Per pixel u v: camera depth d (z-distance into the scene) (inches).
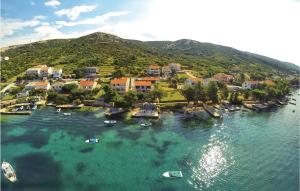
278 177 2647.6
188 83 6732.3
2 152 3159.5
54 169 2746.1
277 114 5354.3
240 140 3686.0
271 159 3065.9
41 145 3398.1
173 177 2598.4
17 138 3654.0
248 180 2578.7
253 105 5876.0
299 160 3048.7
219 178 2608.3
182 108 5300.2
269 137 3843.5
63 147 3336.6
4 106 5413.4
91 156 3070.9
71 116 4817.9
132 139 3629.4
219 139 3700.8
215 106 5605.3
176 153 3179.1
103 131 3959.2
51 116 4827.8
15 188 2389.3
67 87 6245.1
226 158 3070.9
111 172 2691.9
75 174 2647.6
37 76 7760.8
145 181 2522.1
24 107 5403.5
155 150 3260.3
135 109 5206.7
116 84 6269.7
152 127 4175.7
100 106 5487.2
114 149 3277.6
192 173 2699.3
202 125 4355.3
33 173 2655.0
